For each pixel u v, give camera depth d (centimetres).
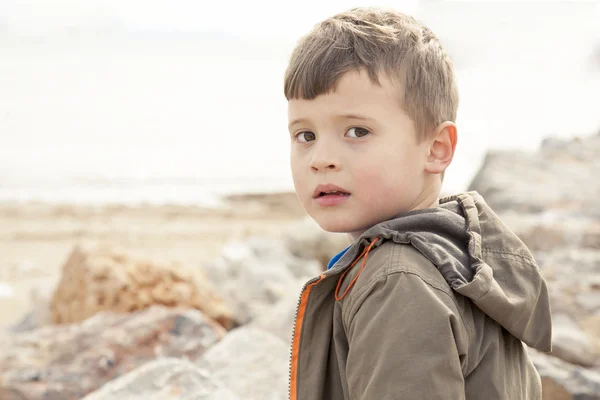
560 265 483
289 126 147
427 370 116
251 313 546
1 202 1516
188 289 502
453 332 121
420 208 148
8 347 361
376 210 141
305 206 146
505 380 133
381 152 138
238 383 274
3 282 998
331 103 138
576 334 388
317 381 138
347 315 131
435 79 146
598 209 601
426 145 146
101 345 357
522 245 150
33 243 1227
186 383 242
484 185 691
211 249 1230
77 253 519
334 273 137
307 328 141
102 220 1405
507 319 135
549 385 316
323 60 137
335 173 139
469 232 143
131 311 477
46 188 1706
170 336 371
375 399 118
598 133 846
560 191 645
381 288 125
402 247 132
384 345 120
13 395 321
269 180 1977
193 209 1524
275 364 286
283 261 763
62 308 512
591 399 310
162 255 1176
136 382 243
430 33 152
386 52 139
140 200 1612
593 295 430
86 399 241
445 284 128
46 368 341
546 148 797
